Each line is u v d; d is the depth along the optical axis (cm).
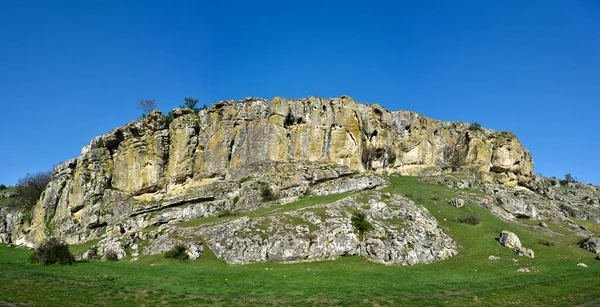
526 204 8856
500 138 11206
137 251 6209
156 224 7719
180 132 9081
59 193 9738
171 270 5047
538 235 7025
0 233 10844
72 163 9950
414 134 10638
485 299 3959
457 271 5119
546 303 3912
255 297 3838
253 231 5916
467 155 10875
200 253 5834
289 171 8606
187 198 8225
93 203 8862
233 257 5578
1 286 3938
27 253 7775
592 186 15075
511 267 5319
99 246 6500
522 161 11194
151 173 8900
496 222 7438
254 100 9569
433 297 3972
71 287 4031
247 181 8462
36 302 3541
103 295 3809
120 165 9162
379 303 3747
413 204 7031
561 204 10550
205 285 4262
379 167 10188
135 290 3988
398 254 5584
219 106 9388
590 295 4141
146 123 9275
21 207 11450
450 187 9338
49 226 9331
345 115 9519
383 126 10319
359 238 5869
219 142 9019
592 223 9600
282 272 4978
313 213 6278
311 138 9275
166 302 3644
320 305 3644
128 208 8644
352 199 6938
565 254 6028
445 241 6269
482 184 9712
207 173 8812
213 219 7250
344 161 9262
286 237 5744
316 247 5650
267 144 9094
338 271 5028
